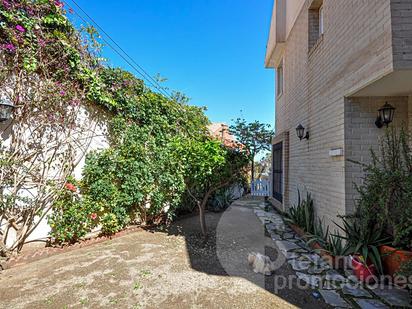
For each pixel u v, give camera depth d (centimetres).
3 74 384
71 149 484
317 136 550
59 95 448
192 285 321
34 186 432
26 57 407
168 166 621
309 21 621
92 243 490
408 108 411
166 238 536
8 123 402
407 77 317
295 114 743
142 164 577
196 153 500
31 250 426
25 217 422
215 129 1700
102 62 532
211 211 870
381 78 321
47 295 293
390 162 360
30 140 427
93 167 506
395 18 291
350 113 418
